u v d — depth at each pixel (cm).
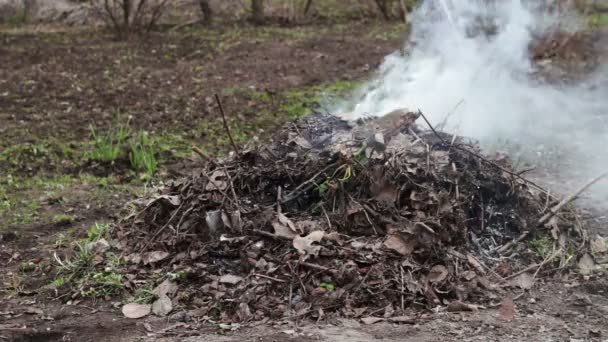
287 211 538
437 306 474
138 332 451
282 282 477
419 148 558
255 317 458
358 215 516
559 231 559
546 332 445
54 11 1608
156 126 905
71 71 1165
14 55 1266
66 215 643
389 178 525
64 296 500
